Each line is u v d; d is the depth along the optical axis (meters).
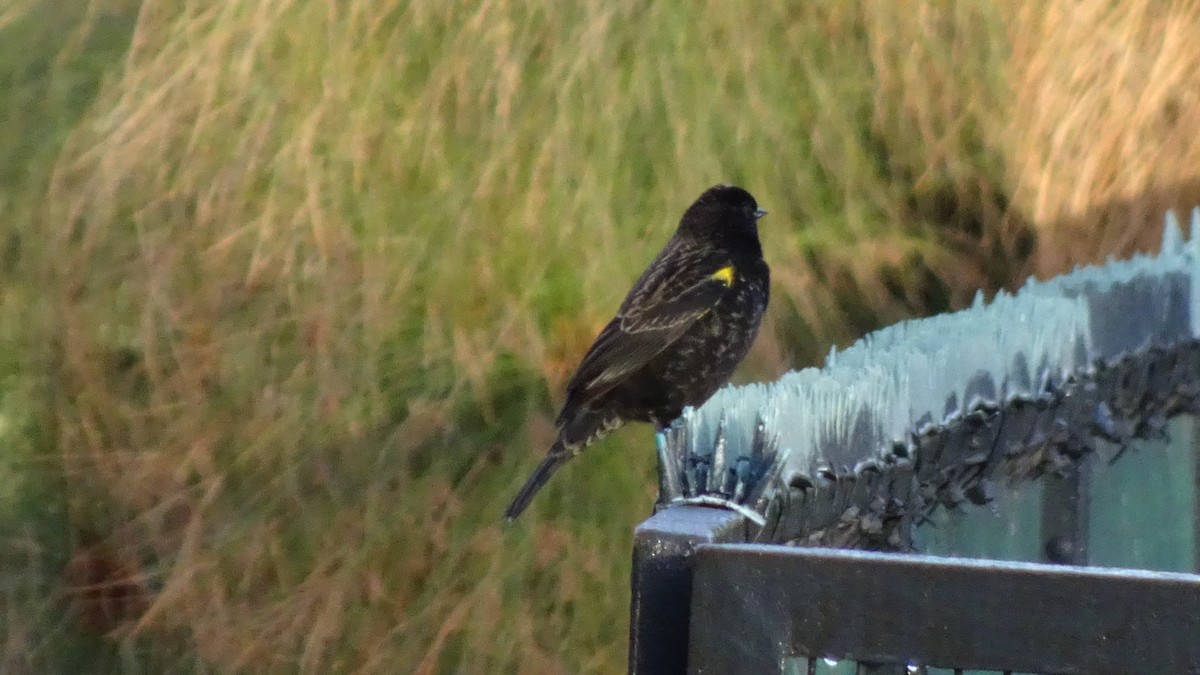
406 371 11.11
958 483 5.31
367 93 12.38
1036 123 13.28
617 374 8.19
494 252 11.72
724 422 4.10
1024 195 13.05
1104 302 6.54
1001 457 5.49
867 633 2.98
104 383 11.04
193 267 11.56
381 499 10.39
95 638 10.10
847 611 2.99
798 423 4.33
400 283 11.52
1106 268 7.20
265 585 10.14
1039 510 6.00
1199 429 7.27
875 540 4.80
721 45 13.02
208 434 10.80
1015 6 13.79
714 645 3.03
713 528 3.33
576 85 12.59
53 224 11.64
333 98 12.30
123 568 10.34
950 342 5.36
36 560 10.40
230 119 12.19
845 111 13.09
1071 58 13.48
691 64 12.80
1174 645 2.89
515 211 11.95
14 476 10.70
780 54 13.19
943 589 2.96
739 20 13.16
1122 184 13.08
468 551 10.16
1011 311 5.93
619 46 12.81
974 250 12.73
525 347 11.20
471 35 12.65
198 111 12.25
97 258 11.57
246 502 10.50
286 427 10.80
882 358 5.18
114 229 11.69
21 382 11.06
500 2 12.73
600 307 11.38
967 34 13.57
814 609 3.00
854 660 2.99
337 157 12.09
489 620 9.77
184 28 12.60
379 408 10.89
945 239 12.76
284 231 11.72
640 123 12.52
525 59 12.60
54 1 12.99
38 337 11.24
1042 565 2.94
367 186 12.05
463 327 11.34
